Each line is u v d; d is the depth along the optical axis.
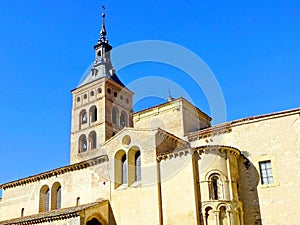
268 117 39.62
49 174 49.62
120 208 41.00
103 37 89.12
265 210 36.91
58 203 48.47
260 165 38.72
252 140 39.78
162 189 38.66
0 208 54.25
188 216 36.06
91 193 44.34
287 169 37.28
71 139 79.81
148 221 38.31
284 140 38.31
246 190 38.34
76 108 82.19
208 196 36.00
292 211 35.81
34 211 49.66
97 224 41.34
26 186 52.34
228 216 35.31
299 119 38.34
